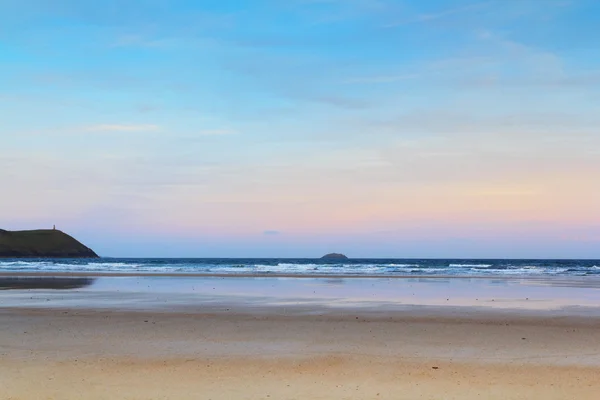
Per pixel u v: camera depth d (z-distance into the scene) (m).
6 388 8.80
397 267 80.19
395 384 9.27
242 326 16.02
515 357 11.63
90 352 11.91
